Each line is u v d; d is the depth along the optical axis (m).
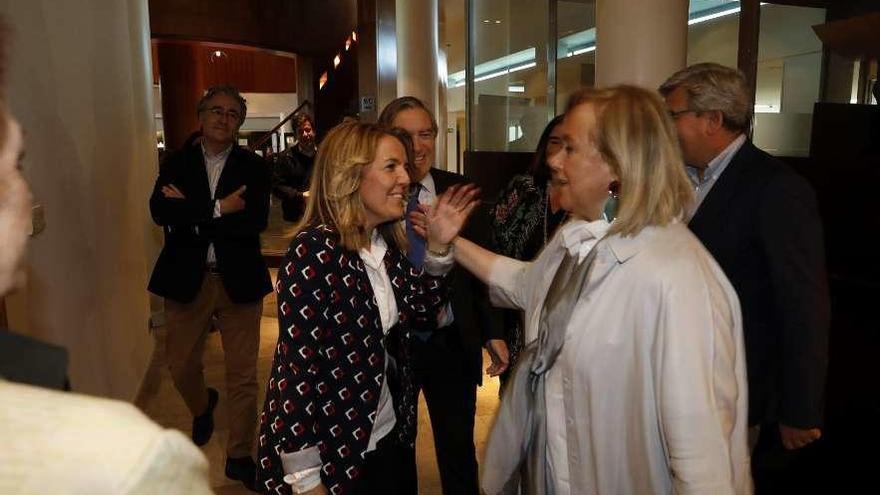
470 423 2.05
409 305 1.55
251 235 2.66
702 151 1.58
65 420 0.43
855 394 2.11
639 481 1.11
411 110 2.04
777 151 4.70
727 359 1.07
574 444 1.17
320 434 1.36
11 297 1.83
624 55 3.07
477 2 7.11
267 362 4.00
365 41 5.53
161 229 4.85
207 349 4.25
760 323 1.55
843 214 2.25
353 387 1.37
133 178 3.77
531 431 1.26
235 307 2.65
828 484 2.06
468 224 2.05
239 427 2.58
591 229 1.19
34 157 2.08
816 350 1.42
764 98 5.06
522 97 6.68
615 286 1.11
